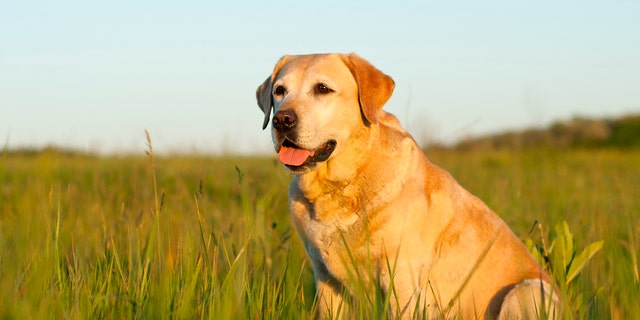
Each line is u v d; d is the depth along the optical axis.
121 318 3.60
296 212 4.55
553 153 18.72
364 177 4.27
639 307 3.79
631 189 10.57
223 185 9.61
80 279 4.06
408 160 4.39
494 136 30.11
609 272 5.18
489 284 4.53
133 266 4.23
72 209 6.43
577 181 11.30
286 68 4.62
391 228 4.19
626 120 31.22
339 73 4.43
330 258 4.36
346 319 4.12
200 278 4.07
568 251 4.76
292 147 4.31
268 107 4.81
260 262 4.56
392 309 4.20
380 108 4.43
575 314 4.16
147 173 9.26
